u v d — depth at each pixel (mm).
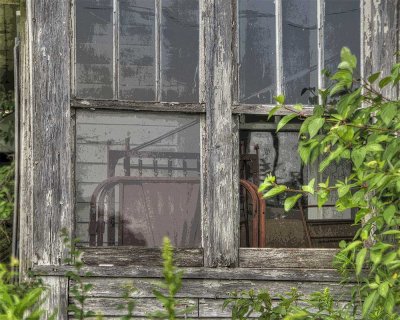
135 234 7016
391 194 5090
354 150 4883
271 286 6859
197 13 7004
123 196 7016
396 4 7082
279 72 7035
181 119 7035
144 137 6988
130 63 6910
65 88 6711
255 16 7047
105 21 6883
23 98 7109
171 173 7047
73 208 6691
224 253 6832
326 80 7094
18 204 7547
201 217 6879
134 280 6730
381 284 4773
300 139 7473
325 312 6785
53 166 6660
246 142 7551
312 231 7543
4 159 10961
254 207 7180
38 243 6613
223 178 6859
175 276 3127
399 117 5020
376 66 7066
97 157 6910
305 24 7109
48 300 6574
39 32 6711
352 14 7145
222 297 6805
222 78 6906
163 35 6969
